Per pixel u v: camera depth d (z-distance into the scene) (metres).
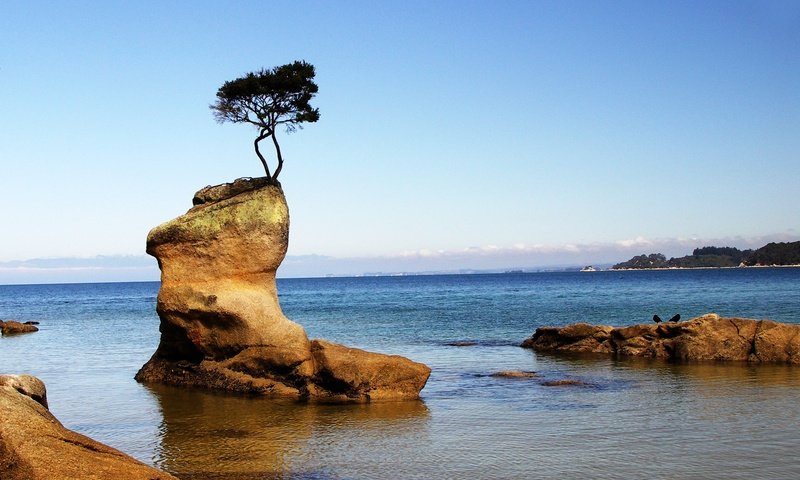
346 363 28.55
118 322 74.31
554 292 141.00
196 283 31.25
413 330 59.72
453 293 154.38
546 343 45.66
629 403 26.77
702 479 17.39
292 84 32.19
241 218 31.36
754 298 92.75
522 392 29.47
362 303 114.00
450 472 18.23
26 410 13.01
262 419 24.72
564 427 22.92
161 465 19.08
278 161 33.41
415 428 23.14
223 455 20.03
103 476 11.98
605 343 43.41
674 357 40.03
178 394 29.62
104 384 32.28
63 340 54.25
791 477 17.45
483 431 22.58
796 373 33.47
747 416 24.06
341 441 21.52
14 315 91.38
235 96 32.41
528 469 18.38
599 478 17.55
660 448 20.16
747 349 38.22
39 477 11.64
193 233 31.44
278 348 29.80
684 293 115.62
